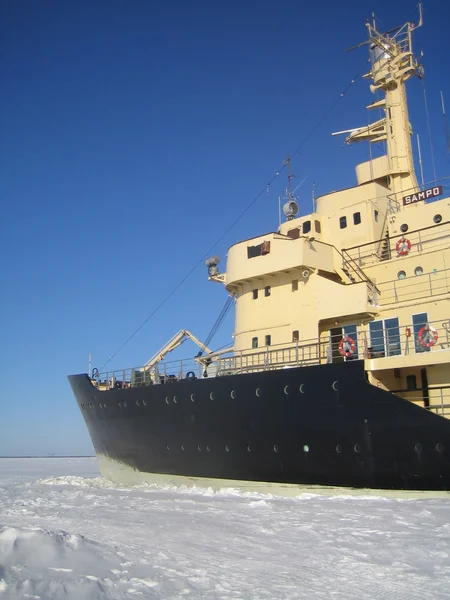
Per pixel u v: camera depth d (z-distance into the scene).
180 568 8.54
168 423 23.69
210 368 24.34
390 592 7.58
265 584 7.87
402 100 26.34
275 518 13.87
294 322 22.89
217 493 20.73
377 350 20.34
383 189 25.70
